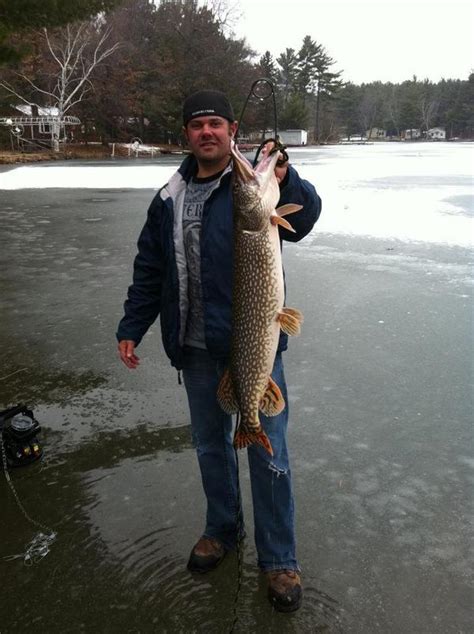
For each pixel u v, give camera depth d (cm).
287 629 249
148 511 332
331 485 351
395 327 626
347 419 431
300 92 10950
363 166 3212
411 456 381
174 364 284
